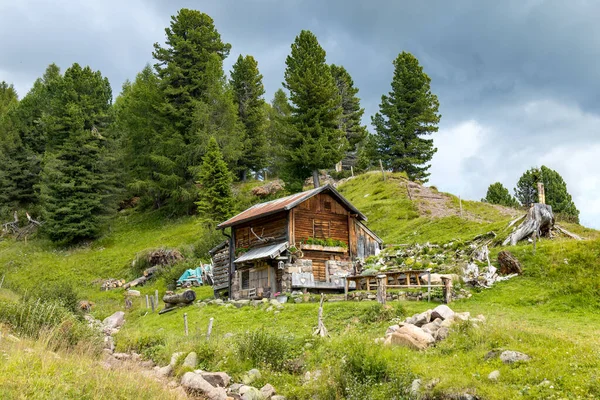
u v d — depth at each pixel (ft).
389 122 229.25
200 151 212.64
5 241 220.23
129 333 82.74
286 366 60.03
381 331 66.13
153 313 117.91
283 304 91.30
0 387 40.65
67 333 65.72
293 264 104.01
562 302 73.41
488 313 70.08
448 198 172.04
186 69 230.48
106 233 213.46
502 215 144.87
